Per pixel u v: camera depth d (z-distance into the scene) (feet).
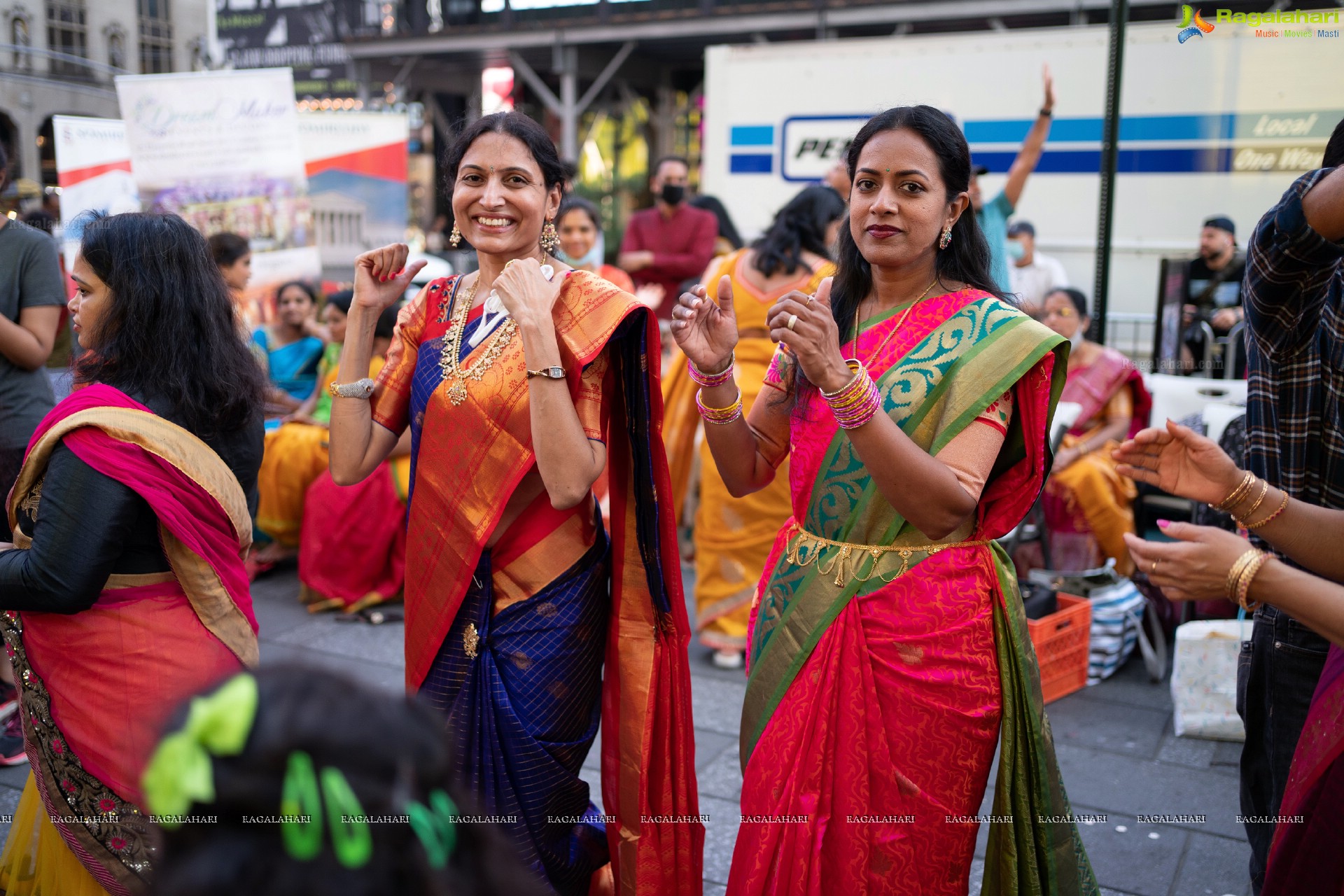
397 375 7.68
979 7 36.99
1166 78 24.68
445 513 7.06
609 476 7.54
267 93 19.62
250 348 7.70
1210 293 21.08
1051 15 38.17
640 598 7.43
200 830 2.06
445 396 7.04
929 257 6.70
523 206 7.07
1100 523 15.16
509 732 6.97
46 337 10.85
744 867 6.72
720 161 30.45
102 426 6.53
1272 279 6.11
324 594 15.71
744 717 7.10
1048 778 6.74
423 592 7.18
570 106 48.24
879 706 6.49
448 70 57.98
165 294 6.91
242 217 19.77
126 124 19.12
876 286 6.95
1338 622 4.59
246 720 2.07
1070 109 25.93
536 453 6.52
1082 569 15.38
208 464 6.95
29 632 6.89
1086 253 26.08
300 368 18.67
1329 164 6.33
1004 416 6.38
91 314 6.97
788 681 6.72
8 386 10.75
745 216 30.32
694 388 13.87
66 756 6.85
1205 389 16.34
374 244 25.40
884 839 6.46
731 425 7.16
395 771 2.10
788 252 12.95
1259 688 7.17
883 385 6.53
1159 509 17.03
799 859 6.48
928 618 6.45
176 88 19.27
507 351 6.94
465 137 7.26
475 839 2.30
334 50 57.21
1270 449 6.60
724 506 13.60
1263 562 4.73
